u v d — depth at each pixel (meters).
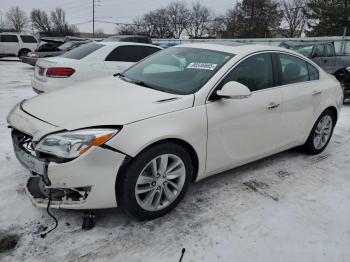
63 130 2.48
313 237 2.77
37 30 78.50
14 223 2.73
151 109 2.71
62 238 2.59
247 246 2.62
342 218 3.06
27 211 2.89
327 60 10.27
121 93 3.09
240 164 3.52
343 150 4.82
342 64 9.77
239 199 3.28
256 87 3.49
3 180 3.43
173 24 67.31
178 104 2.85
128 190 2.59
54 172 2.42
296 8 51.44
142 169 2.62
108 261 2.40
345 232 2.86
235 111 3.20
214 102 3.07
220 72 3.20
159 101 2.85
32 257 2.39
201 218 2.94
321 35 41.47
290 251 2.59
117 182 2.59
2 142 4.59
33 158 2.54
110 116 2.58
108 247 2.53
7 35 20.95
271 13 53.94
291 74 3.95
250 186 3.55
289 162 4.26
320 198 3.39
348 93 8.12
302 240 2.72
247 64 3.44
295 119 3.94
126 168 2.56
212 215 2.99
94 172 2.44
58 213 2.88
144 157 2.61
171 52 3.95
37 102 3.05
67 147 2.39
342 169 4.13
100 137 2.43
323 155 4.58
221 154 3.22
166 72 3.51
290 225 2.91
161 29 68.06
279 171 3.97
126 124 2.53
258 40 28.02
